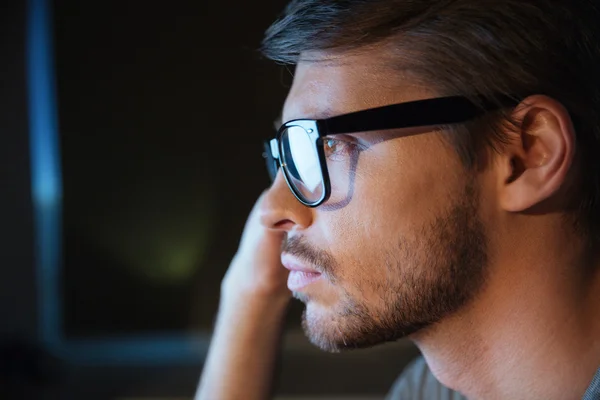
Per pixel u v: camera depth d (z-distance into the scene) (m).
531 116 0.61
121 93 1.96
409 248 0.62
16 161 2.05
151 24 1.92
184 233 2.01
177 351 2.07
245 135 1.95
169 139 1.97
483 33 0.60
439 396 0.85
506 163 0.61
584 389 0.63
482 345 0.66
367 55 0.62
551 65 0.60
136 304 2.06
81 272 2.05
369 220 0.63
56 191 2.02
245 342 0.90
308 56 0.66
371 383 1.98
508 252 0.63
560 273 0.63
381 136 0.62
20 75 2.02
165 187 1.99
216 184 1.98
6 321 2.12
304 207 0.68
